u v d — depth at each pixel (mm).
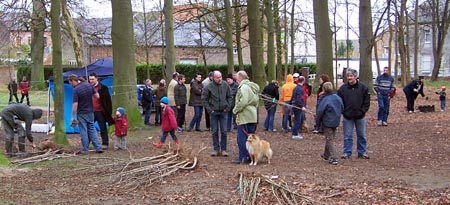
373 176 9047
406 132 15320
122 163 10000
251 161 10578
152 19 37875
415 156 11336
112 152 12281
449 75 61750
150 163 9844
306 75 24109
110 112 13117
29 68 47094
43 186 8781
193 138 14844
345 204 7172
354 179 8773
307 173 9383
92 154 11977
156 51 54750
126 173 9078
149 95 18625
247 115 10641
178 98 16406
